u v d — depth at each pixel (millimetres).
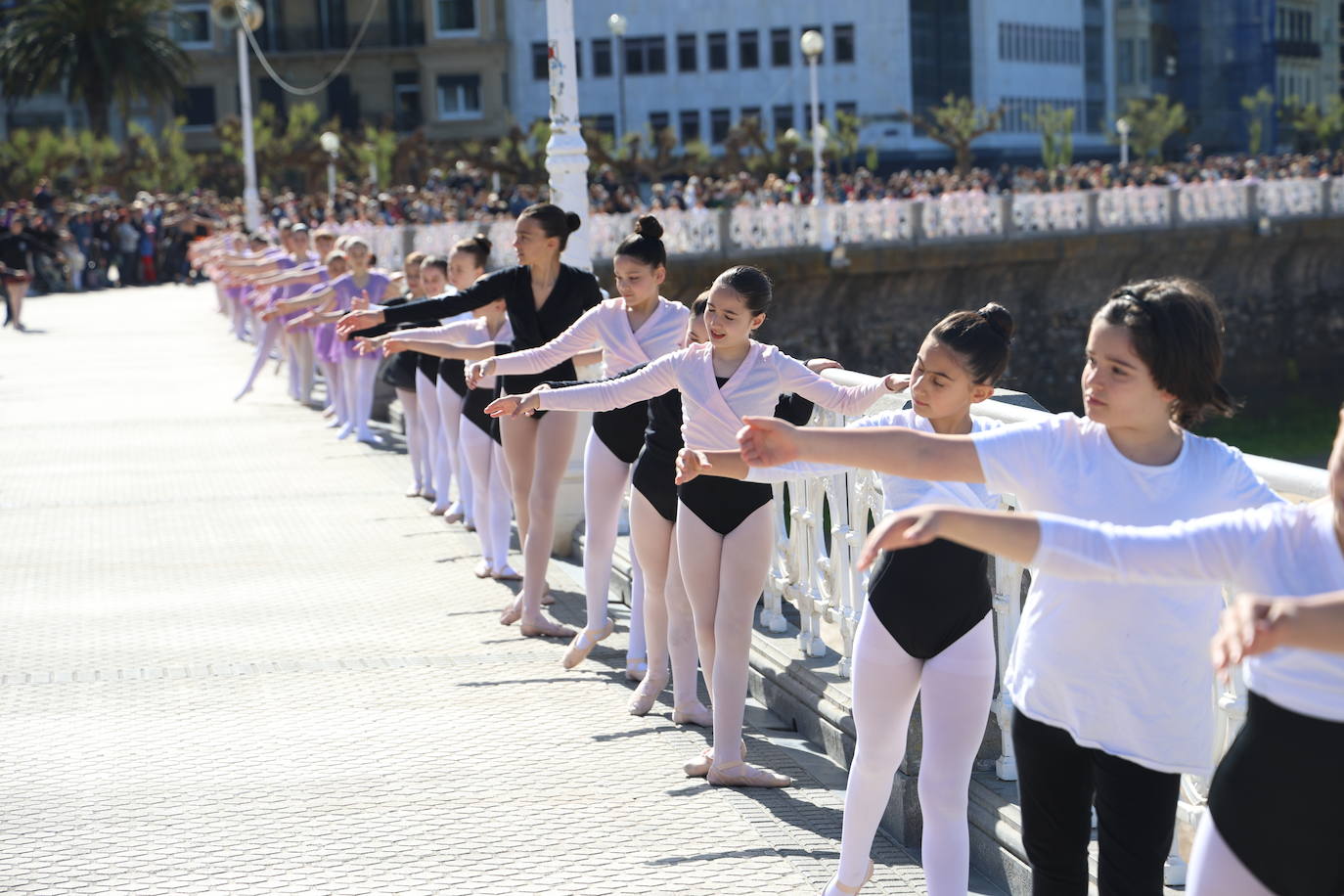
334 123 56750
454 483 11398
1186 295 2975
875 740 3971
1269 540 2580
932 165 73188
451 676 6480
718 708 5148
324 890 4246
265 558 8938
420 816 4828
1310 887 2535
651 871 4387
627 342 6035
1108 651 3072
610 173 44156
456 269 7938
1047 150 70688
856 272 35531
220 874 4363
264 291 16953
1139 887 3133
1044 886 3312
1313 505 2590
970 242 37125
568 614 7574
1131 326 2959
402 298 7844
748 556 5059
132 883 4289
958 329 3742
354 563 8766
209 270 25844
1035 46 79000
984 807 4426
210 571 8562
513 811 4879
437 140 72562
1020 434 3082
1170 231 40281
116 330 26406
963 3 74438
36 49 53062
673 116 74562
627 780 5188
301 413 15633
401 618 7496
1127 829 3121
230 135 57562
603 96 74875
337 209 37969
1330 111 84312
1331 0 97312
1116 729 3086
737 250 34000
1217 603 3109
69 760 5391
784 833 4688
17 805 4941
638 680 6402
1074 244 38719
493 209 37250
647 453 5641
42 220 37594
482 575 8391
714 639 5203
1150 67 88500
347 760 5383
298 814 4848
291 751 5477
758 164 55938
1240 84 90000
